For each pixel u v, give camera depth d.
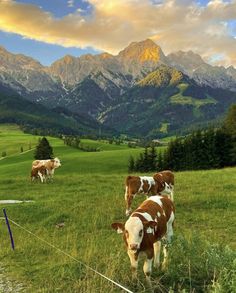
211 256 10.42
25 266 13.72
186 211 21.22
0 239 17.86
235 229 17.12
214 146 81.31
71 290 11.02
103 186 32.47
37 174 37.44
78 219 20.58
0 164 131.75
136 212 10.84
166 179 22.52
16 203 26.73
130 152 126.75
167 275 10.83
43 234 18.25
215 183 30.56
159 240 11.34
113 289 10.46
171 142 87.50
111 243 15.52
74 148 162.00
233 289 8.03
